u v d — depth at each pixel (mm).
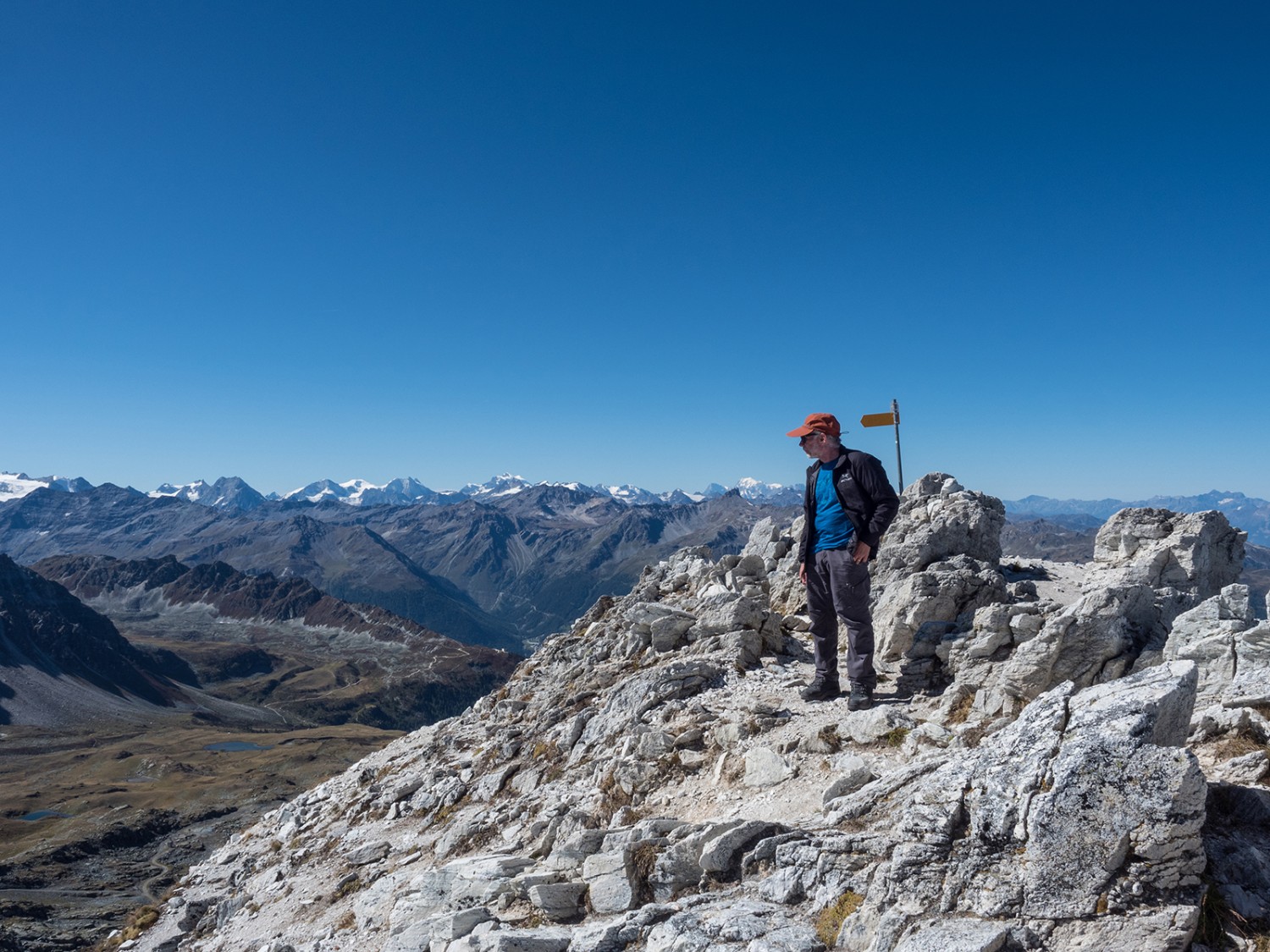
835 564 14953
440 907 14062
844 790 11789
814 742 14242
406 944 12703
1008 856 8031
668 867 11156
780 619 21750
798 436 15078
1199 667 12891
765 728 15672
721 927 9227
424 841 20328
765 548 30156
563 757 20250
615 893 11547
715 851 10773
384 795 25234
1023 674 13734
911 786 9992
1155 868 7238
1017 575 23156
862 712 14453
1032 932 7438
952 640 16484
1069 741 8156
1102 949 7074
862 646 14984
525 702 27625
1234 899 7145
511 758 22578
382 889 17609
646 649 24281
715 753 15750
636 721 18641
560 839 15367
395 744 32562
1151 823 7320
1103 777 7664
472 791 21922
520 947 10609
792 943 8656
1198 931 6961
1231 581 21938
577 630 33031
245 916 21594
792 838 10242
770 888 9812
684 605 26375
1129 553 23469
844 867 9297
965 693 14617
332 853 22969
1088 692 8875
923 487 26781
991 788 8469
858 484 14531
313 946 16297
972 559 21047
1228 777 8992
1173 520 23000
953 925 7820
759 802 13328
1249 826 8039
